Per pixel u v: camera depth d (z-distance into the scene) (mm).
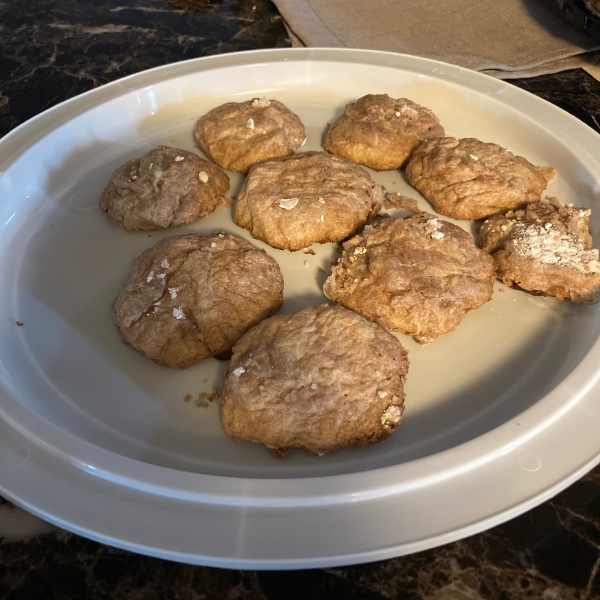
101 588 189
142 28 458
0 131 361
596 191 298
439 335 259
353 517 187
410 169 320
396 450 229
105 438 231
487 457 197
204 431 235
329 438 221
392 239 274
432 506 189
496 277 279
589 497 206
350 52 371
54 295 277
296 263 290
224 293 262
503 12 434
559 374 248
